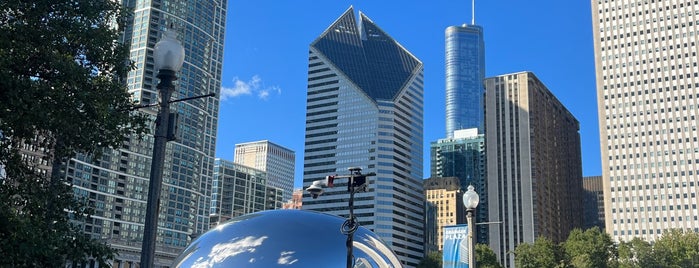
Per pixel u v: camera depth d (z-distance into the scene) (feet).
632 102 614.75
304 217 29.53
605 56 639.35
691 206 566.77
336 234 29.04
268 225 28.66
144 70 647.15
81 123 60.90
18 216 53.98
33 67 61.26
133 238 596.70
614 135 617.62
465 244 68.08
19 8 60.70
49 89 57.67
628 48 628.28
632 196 595.88
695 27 599.98
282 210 30.48
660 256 313.73
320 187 51.98
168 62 39.93
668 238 333.01
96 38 65.51
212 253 27.96
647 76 612.70
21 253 52.42
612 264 322.55
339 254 28.30
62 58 60.90
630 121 612.29
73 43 65.36
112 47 71.26
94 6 66.80
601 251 318.86
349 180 50.83
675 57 603.26
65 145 61.62
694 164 573.74
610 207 604.49
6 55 55.47
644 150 600.80
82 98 59.36
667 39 610.65
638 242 323.78
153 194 37.32
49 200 59.31
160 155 38.40
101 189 578.25
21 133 59.36
